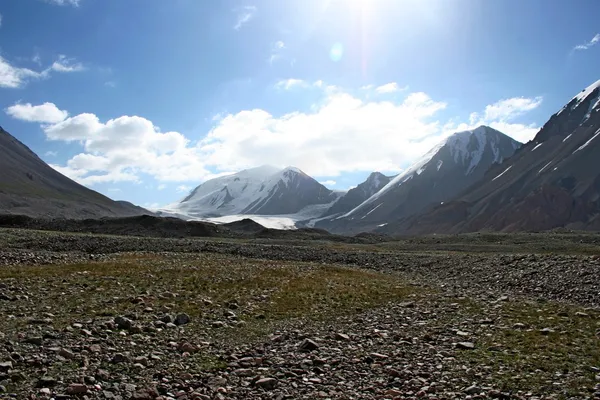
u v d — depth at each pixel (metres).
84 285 30.22
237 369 15.82
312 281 39.66
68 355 15.33
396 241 127.38
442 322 24.09
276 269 47.59
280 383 14.59
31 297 25.44
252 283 36.59
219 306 26.67
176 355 16.97
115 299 26.03
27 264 42.25
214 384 14.23
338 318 25.50
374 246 100.69
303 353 18.12
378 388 14.39
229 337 20.44
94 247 66.25
